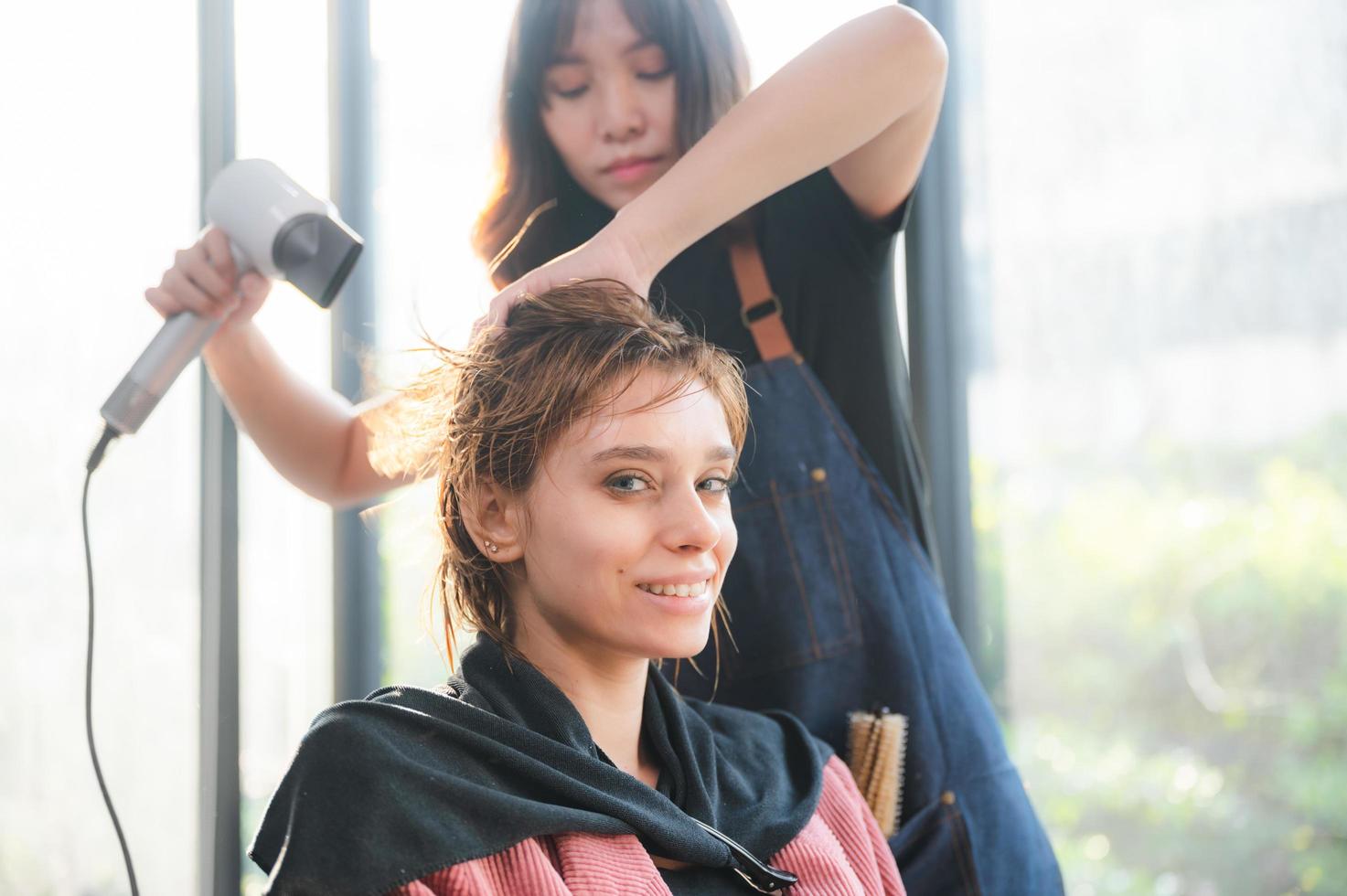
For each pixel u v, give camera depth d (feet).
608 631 2.58
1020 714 4.93
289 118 4.53
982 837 3.36
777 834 2.76
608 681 2.71
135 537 4.32
